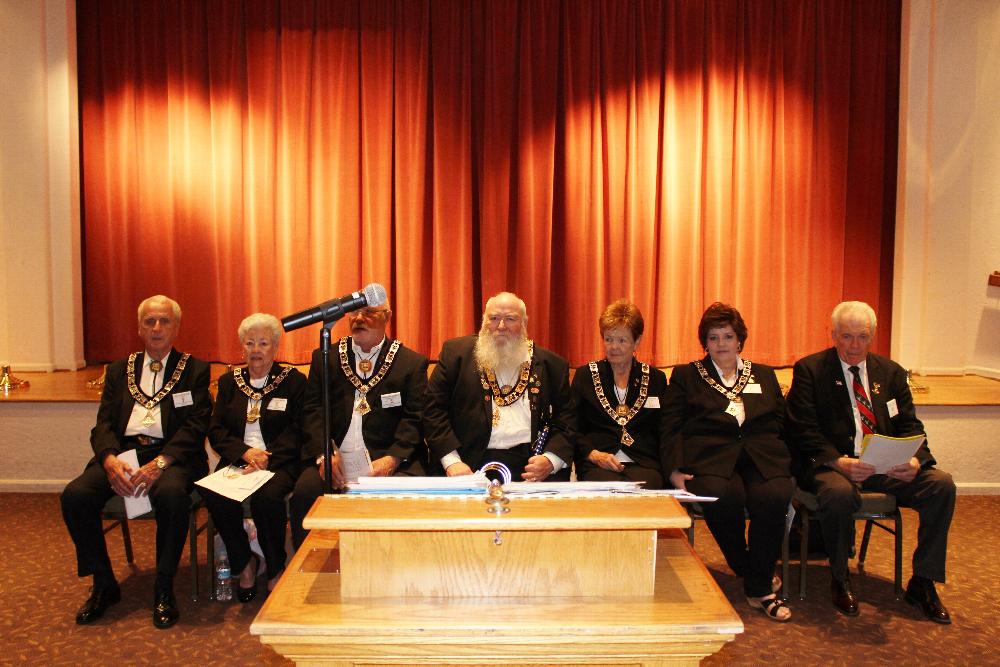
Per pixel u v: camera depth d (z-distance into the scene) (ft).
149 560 12.24
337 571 5.69
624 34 18.83
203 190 18.94
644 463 11.00
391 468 10.62
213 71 18.65
